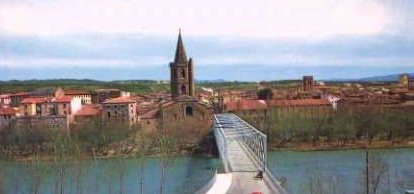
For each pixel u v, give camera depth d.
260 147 104.50
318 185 111.12
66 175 144.50
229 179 84.50
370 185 111.75
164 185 132.50
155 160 194.62
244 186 78.06
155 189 130.75
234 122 199.50
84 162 168.50
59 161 159.50
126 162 187.38
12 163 187.88
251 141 123.69
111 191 128.88
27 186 129.12
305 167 160.75
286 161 182.25
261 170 92.88
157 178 149.00
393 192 107.50
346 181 123.81
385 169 135.75
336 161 176.62
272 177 87.62
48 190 127.94
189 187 130.00
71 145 196.62
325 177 129.00
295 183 120.38
